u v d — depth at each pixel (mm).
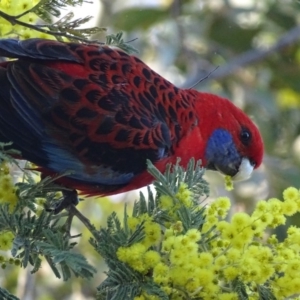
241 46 15438
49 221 6414
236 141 9078
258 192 14039
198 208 6250
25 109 7211
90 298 13242
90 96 7301
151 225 5996
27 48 7152
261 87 15391
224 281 6047
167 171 6332
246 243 5926
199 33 15492
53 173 7594
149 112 7648
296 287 5949
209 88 15086
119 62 7613
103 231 6098
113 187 7910
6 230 6254
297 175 13977
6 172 6477
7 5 7363
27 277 12180
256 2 15602
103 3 14984
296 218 11938
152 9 14836
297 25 15422
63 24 7273
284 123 15305
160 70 15461
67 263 5688
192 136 8367
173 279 5875
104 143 7406
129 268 5953
